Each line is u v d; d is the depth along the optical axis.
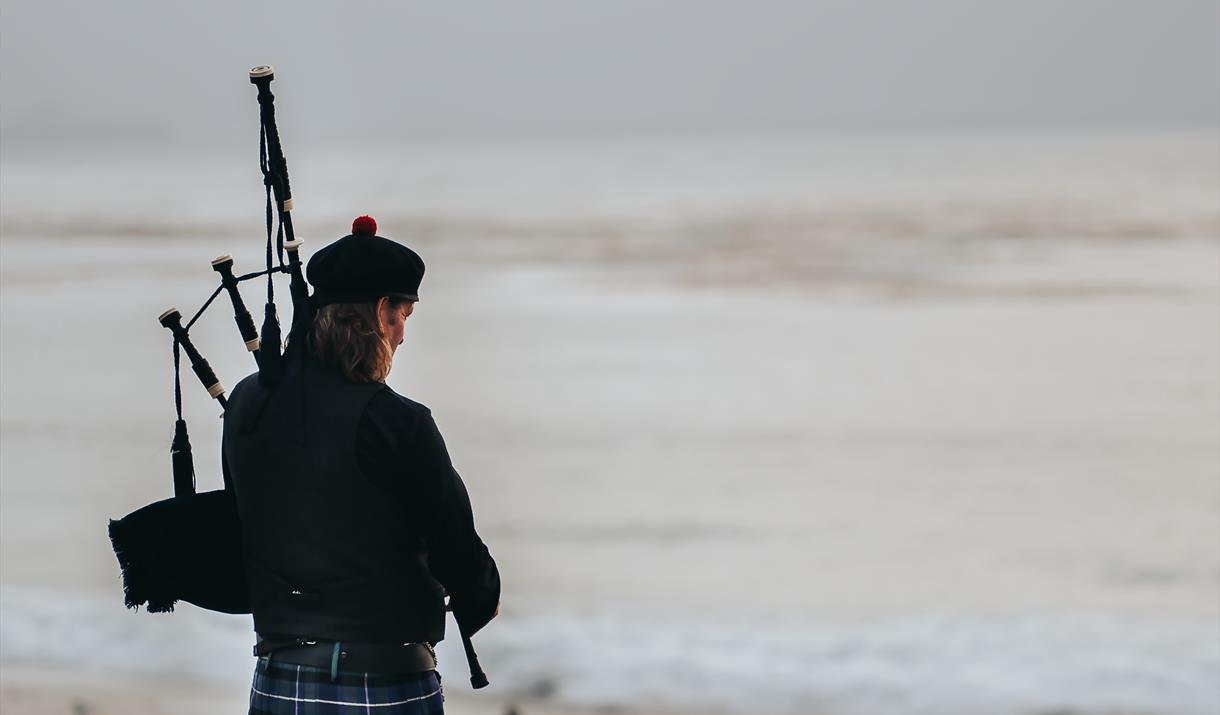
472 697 18.12
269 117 7.74
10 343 68.94
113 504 33.06
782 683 19.03
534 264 126.56
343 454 7.27
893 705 18.17
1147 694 18.48
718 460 40.91
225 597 7.79
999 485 37.81
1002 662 20.19
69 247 150.12
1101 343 69.69
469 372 60.31
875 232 162.25
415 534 7.43
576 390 55.31
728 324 79.94
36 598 22.48
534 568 27.94
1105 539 31.05
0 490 34.62
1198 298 88.19
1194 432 45.56
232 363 54.19
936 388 56.28
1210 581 27.03
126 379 55.62
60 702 17.00
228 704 17.16
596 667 19.59
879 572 28.03
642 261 129.00
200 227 187.50
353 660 7.21
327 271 7.51
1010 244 139.00
